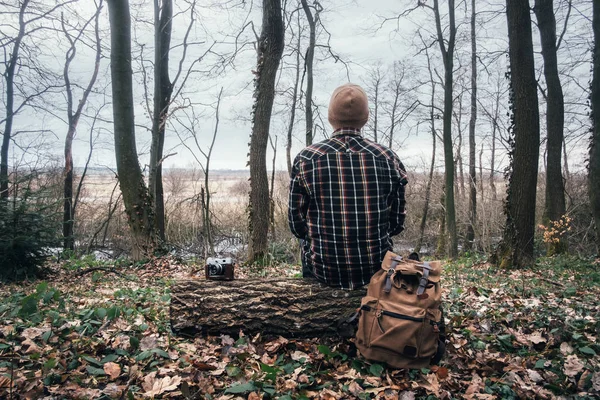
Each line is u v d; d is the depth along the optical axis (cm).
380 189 317
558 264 992
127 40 1005
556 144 1311
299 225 333
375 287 303
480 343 351
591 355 340
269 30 956
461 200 1873
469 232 1828
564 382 298
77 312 407
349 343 328
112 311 388
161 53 1409
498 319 416
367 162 316
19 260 715
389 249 332
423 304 291
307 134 1376
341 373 306
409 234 2008
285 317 335
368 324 300
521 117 905
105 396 264
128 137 1016
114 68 1002
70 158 1322
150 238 1027
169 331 372
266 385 282
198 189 1833
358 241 316
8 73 1302
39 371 284
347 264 319
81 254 1250
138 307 467
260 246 1002
